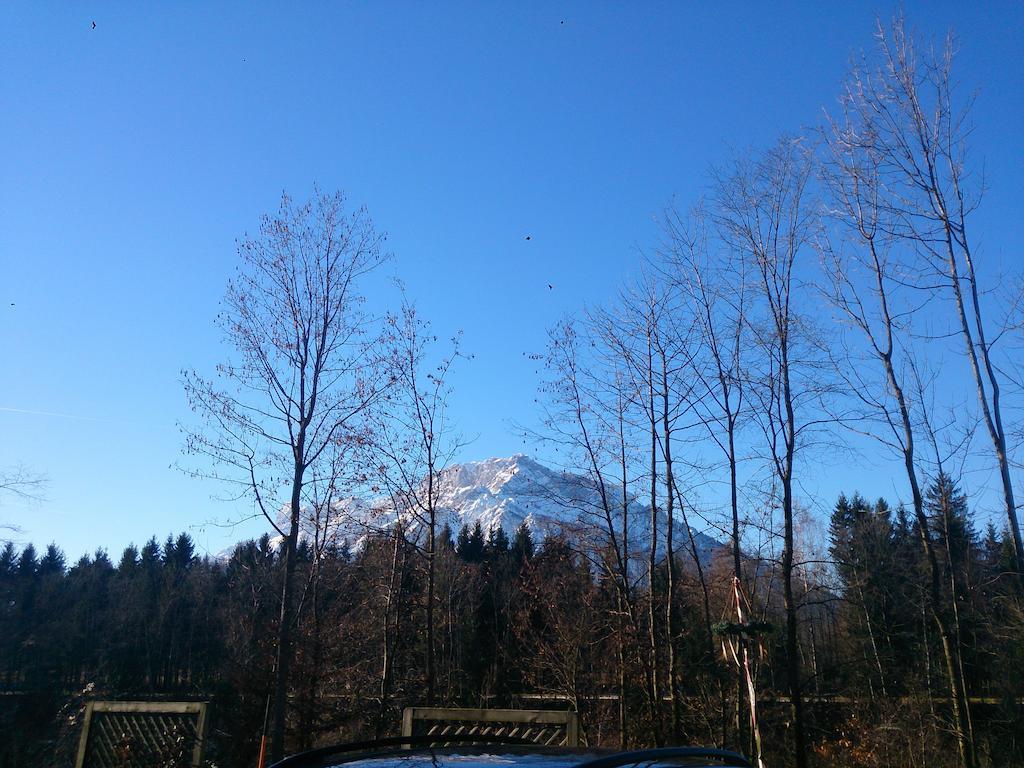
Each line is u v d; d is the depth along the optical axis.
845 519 37.75
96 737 10.55
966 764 20.28
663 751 4.33
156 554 82.50
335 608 30.25
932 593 21.39
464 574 43.47
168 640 56.84
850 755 24.83
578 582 28.20
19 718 33.03
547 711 10.27
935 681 28.61
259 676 27.45
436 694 28.27
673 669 24.30
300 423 19.34
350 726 28.28
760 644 13.27
